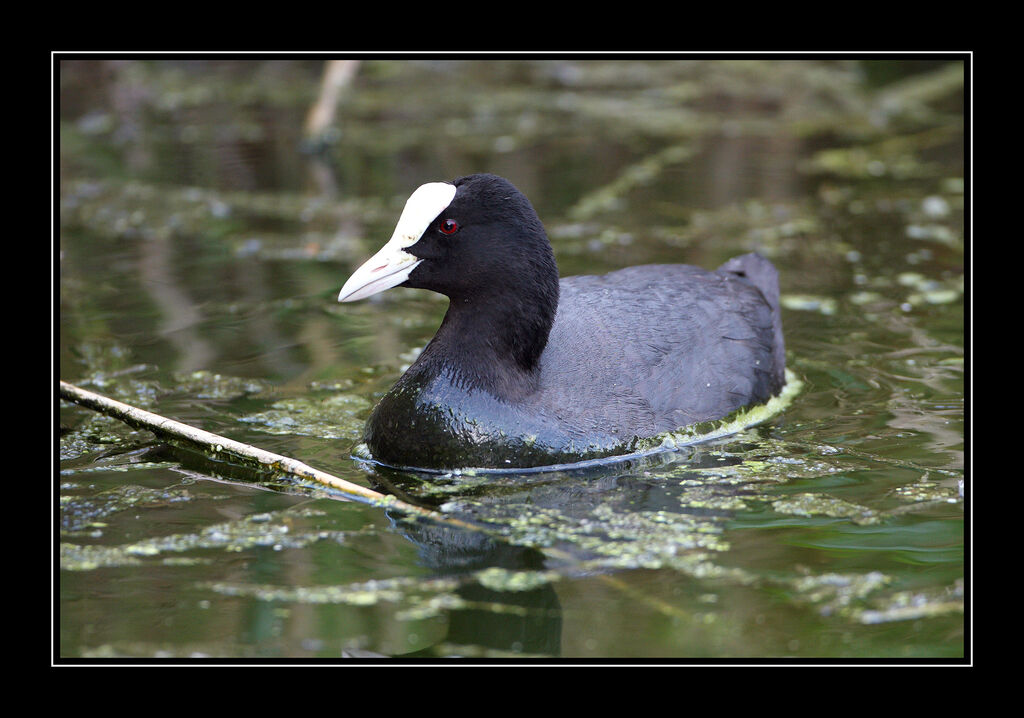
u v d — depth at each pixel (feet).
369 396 39.83
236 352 43.68
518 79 86.48
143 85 81.00
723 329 38.50
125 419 35.55
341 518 31.04
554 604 26.45
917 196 62.90
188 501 31.94
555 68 87.45
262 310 48.34
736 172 67.62
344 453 35.47
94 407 36.11
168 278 51.75
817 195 63.46
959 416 37.70
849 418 37.88
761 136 74.49
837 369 42.11
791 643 24.82
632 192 64.08
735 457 34.99
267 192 63.93
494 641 25.44
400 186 64.80
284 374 41.68
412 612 26.13
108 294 49.57
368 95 81.87
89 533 29.84
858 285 50.80
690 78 84.84
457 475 34.06
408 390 34.91
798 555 28.63
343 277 52.39
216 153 70.79
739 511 31.27
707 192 64.13
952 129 74.64
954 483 32.71
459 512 31.30
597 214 60.23
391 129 75.46
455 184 35.27
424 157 69.92
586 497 32.37
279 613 26.07
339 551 29.14
